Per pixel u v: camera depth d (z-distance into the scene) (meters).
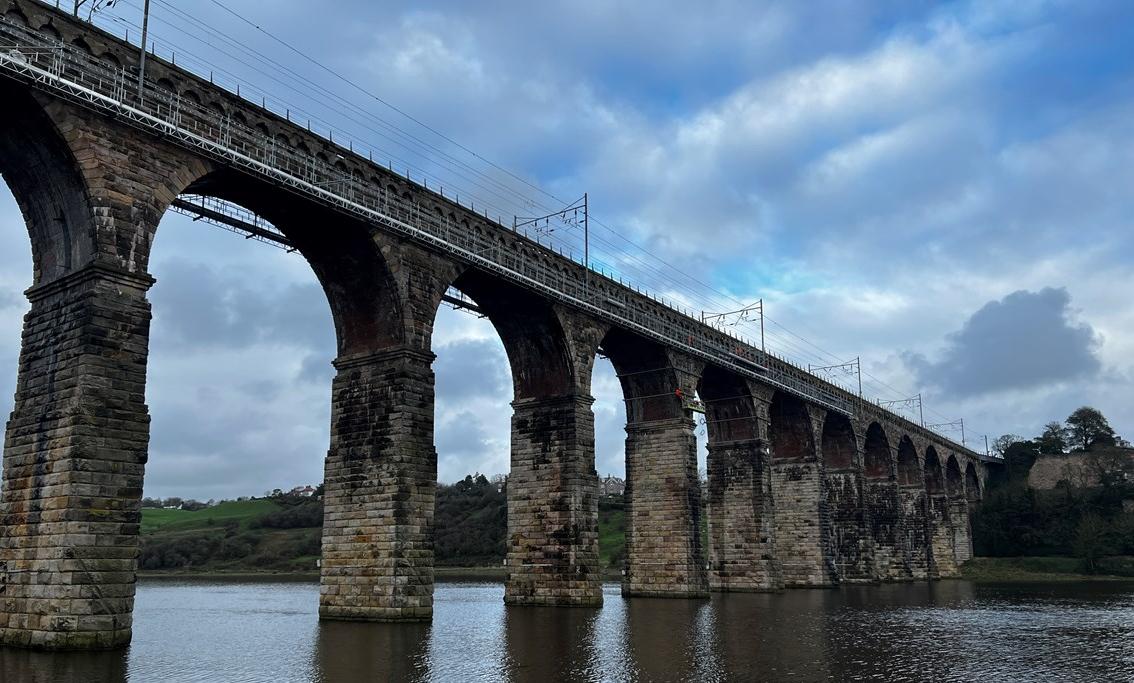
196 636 32.66
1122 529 112.50
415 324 39.41
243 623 38.78
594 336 50.72
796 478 73.69
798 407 73.31
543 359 49.34
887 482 90.44
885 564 88.94
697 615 42.31
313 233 38.47
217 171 33.22
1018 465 150.38
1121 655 28.23
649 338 55.16
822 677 23.23
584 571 46.72
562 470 47.84
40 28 28.94
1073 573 108.19
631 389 59.06
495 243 46.09
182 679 21.97
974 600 57.00
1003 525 122.62
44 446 28.66
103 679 21.75
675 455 57.16
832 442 82.69
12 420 30.09
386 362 38.91
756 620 39.72
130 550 28.47
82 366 28.19
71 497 27.25
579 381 48.91
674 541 56.12
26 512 28.61
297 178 35.19
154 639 31.64
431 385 39.47
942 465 111.31
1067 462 140.12
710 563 65.88
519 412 49.88
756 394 66.25
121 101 29.88
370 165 39.59
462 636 32.16
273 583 89.69
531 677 22.75
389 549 37.12
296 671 23.53
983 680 23.02
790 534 72.94
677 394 57.16
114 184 29.72
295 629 35.03
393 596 36.62
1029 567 112.38
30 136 29.20
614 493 155.88
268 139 35.22
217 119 33.69
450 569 105.31
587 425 48.72
